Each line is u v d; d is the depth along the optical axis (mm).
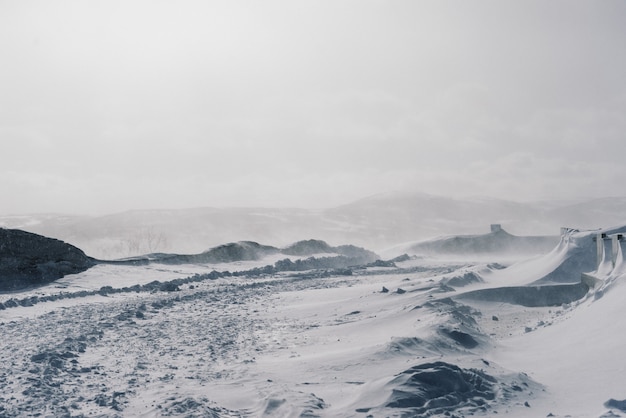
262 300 25078
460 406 9141
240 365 12336
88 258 39656
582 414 8570
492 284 28172
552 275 27109
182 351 14023
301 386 10516
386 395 9312
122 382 10883
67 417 8641
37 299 24578
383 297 23422
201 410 8680
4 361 12570
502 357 13242
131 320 19219
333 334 16453
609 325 13125
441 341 13500
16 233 34938
